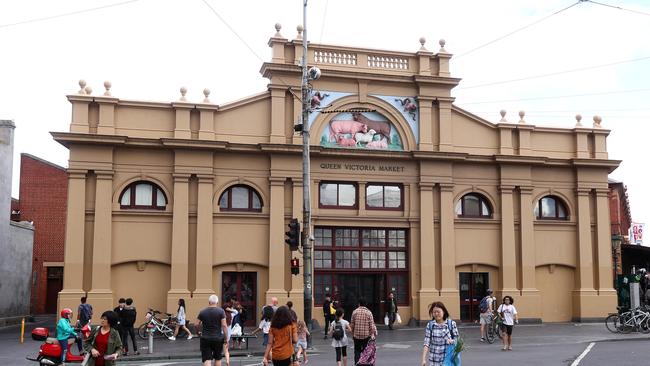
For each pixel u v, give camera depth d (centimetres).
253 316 2969
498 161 3281
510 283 3266
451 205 3222
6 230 3603
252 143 3017
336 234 3134
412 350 2227
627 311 2794
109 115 2875
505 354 2042
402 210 3194
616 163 3450
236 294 2970
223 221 2972
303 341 1812
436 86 3259
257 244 2994
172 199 2919
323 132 3123
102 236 2812
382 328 3033
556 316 3362
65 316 1725
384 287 3166
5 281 3594
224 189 2988
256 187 3019
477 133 3334
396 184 3206
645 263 4097
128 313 2159
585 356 1911
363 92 3178
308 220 2370
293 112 3088
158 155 2930
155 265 2894
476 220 3278
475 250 3269
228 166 2998
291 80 3086
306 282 2330
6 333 3077
